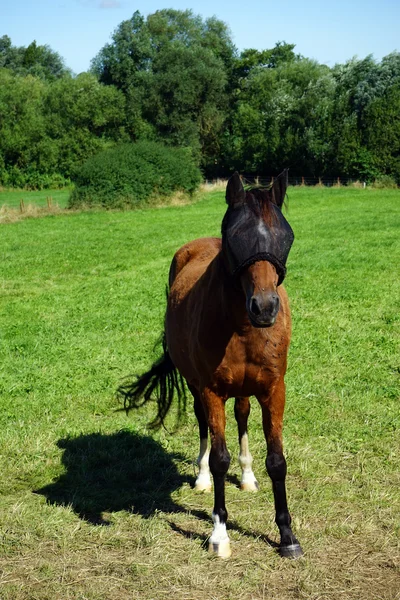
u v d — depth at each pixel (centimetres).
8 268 1839
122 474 568
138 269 1764
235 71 8094
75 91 6334
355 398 723
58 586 403
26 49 10362
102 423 693
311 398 730
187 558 430
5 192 5872
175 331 502
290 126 6147
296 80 7094
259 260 373
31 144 6166
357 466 561
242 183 402
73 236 2569
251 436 638
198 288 460
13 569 424
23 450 618
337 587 392
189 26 7788
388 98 5419
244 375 417
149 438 648
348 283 1407
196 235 2470
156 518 484
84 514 498
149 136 6756
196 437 652
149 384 645
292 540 430
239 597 386
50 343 1027
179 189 4112
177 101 6806
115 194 3803
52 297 1411
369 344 944
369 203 3694
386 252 1841
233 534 460
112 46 7138
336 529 455
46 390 801
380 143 5381
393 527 457
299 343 952
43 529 470
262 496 517
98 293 1431
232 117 7319
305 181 5862
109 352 962
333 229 2480
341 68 6141
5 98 6047
